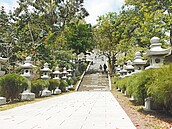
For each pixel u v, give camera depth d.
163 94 5.52
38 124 4.84
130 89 8.74
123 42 19.23
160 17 14.35
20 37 21.55
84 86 24.75
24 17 25.23
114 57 30.09
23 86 10.19
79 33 27.52
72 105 8.89
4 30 20.94
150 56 7.73
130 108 8.08
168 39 14.20
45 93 14.59
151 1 15.90
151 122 5.33
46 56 21.28
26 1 25.73
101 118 5.68
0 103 8.83
